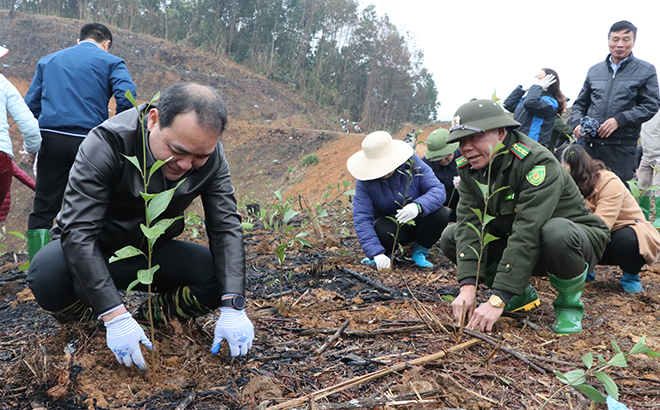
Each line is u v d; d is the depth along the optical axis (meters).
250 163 26.22
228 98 39.31
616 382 1.88
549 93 5.20
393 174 3.79
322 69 49.78
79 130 3.57
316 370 1.92
